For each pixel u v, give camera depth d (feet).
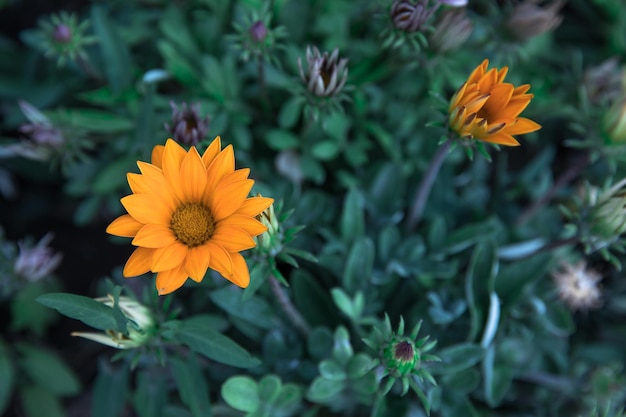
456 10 1.42
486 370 1.51
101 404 1.49
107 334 1.18
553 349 1.70
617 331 1.85
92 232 2.16
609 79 1.76
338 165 1.83
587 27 2.11
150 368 1.50
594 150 1.44
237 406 1.37
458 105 1.15
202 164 1.07
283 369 1.51
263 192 1.48
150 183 1.05
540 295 1.65
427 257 1.62
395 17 1.36
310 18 1.76
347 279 1.55
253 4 1.62
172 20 1.75
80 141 1.63
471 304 1.50
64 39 1.55
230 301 1.42
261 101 1.69
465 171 1.95
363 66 1.64
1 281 1.68
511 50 1.59
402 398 1.50
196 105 1.34
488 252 1.52
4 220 2.16
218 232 1.05
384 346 1.15
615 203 1.26
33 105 1.89
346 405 1.51
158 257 1.03
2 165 2.06
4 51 2.06
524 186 1.88
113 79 1.68
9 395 1.85
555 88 1.86
